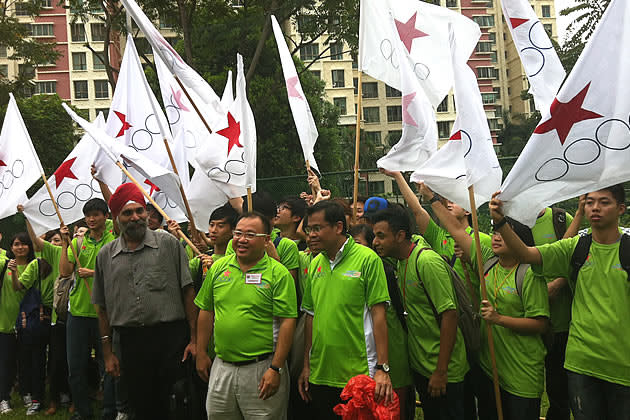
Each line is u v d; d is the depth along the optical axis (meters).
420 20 5.51
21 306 6.69
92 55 40.84
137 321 4.62
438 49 5.49
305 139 5.43
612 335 3.55
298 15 17.31
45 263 6.75
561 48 20.22
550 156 3.60
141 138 5.75
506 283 4.05
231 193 5.10
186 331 4.82
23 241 6.98
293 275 4.56
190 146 6.05
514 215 3.71
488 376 4.25
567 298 4.34
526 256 3.81
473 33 5.51
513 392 3.97
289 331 3.92
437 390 4.01
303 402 4.42
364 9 5.40
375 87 44.41
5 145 6.19
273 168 22.12
